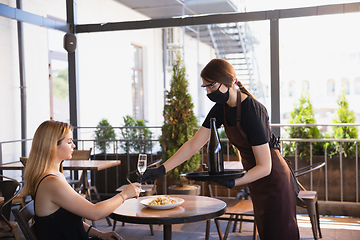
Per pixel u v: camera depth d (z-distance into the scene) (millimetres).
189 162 4562
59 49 8031
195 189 4453
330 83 12945
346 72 12641
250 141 1740
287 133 5070
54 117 7902
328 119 13156
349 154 4586
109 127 5656
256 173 1684
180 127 4578
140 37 10977
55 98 7926
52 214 1722
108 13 9266
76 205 1724
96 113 8734
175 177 4656
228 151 4844
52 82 7816
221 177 1606
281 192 1797
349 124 4520
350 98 12773
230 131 1846
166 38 12219
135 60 11039
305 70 12992
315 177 4688
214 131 1778
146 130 6137
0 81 6156
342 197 4523
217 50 11125
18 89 6543
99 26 5867
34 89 7020
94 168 3820
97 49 8812
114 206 1827
